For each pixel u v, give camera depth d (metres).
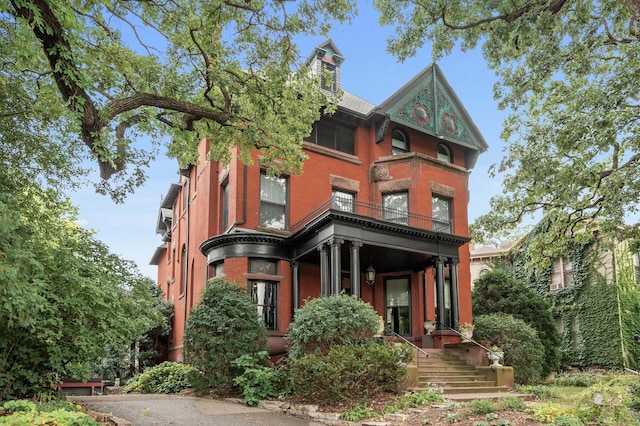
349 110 18.78
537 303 21.08
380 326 12.55
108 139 8.95
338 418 9.80
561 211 15.87
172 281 25.00
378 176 19.17
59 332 7.92
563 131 13.10
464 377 13.62
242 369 13.08
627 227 15.05
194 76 11.66
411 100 19.77
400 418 9.59
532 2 10.76
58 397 8.84
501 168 15.02
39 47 8.84
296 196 17.39
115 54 10.45
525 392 13.15
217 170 19.02
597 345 25.02
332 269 13.80
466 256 20.11
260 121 11.72
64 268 8.22
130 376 22.50
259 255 15.82
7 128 10.15
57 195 11.38
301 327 12.11
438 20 12.50
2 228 6.34
